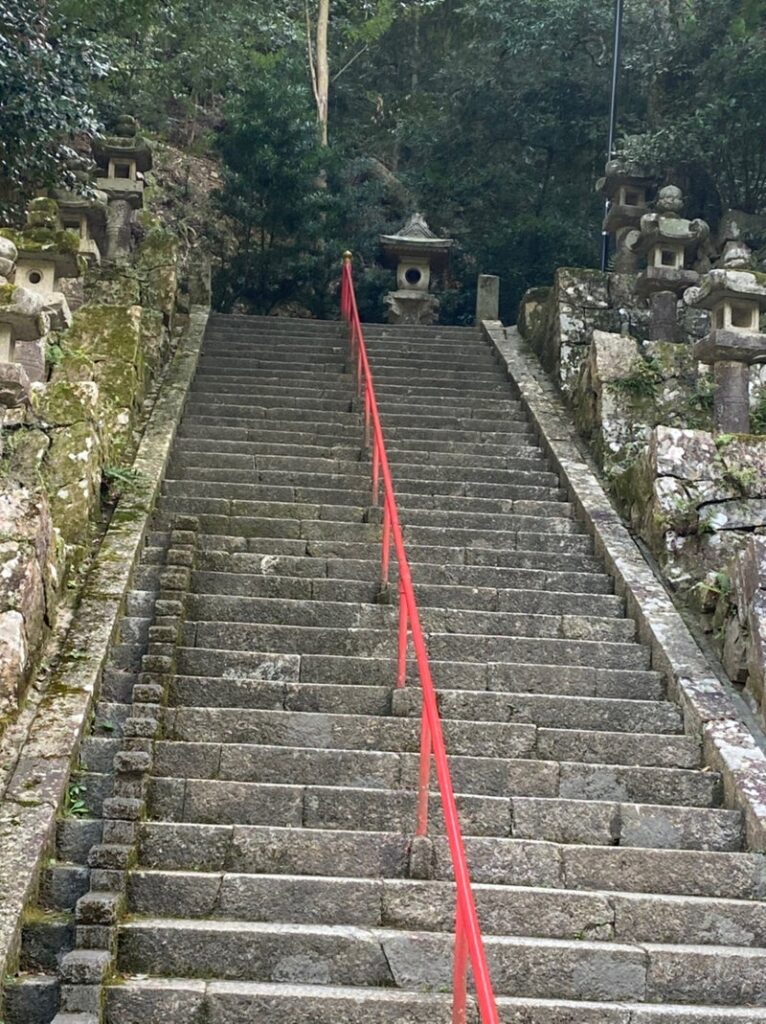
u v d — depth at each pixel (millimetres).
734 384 9461
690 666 6750
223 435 10164
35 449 7801
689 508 8273
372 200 20562
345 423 10836
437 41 23828
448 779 4246
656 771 5855
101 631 6480
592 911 4832
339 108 23781
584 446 10516
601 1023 4262
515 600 7609
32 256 9188
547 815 5473
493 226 20766
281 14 22062
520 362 12859
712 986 4539
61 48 12898
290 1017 4215
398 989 4438
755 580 6762
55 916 4598
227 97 21500
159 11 18188
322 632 6883
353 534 8445
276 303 20000
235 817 5359
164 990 4199
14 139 12320
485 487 9477
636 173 15289
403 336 14250
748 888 5184
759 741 6156
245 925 4602
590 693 6730
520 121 20672
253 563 7793
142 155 14906
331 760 5707
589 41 19688
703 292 9492
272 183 19031
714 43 16578
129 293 12445
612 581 8008
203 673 6508
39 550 6156
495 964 4496
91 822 5078
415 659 6773
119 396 9625
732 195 16391
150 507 8227
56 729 5559
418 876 5016
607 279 12672
